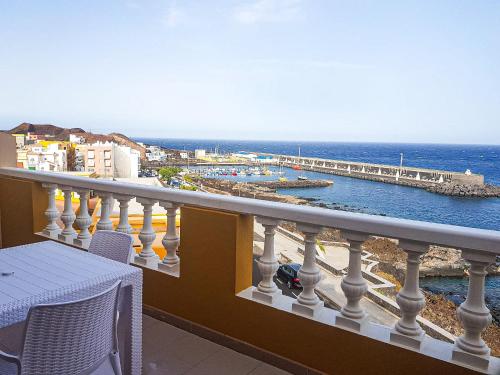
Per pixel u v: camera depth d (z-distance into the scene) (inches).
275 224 95.1
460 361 72.4
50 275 76.2
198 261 108.0
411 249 75.3
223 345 105.1
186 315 112.7
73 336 58.0
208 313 107.8
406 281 77.6
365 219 79.6
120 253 97.0
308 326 90.1
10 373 57.2
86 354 61.3
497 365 70.1
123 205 129.6
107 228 137.0
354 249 83.7
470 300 70.8
